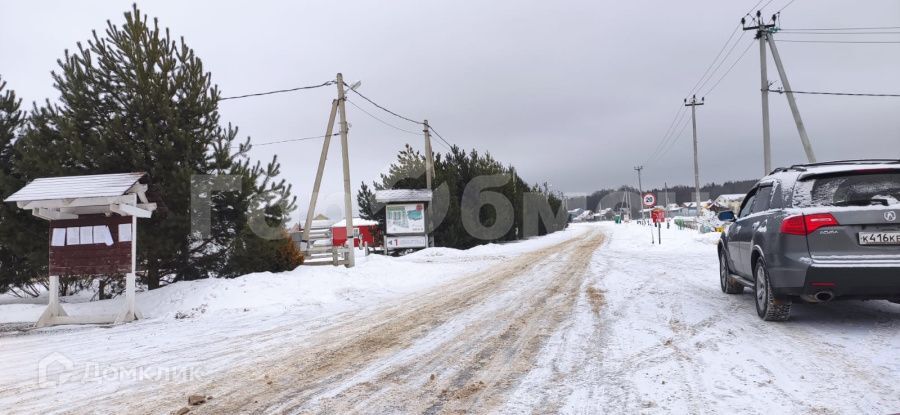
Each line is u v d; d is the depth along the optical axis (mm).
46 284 13789
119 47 11883
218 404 4523
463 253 26453
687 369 4859
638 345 5875
